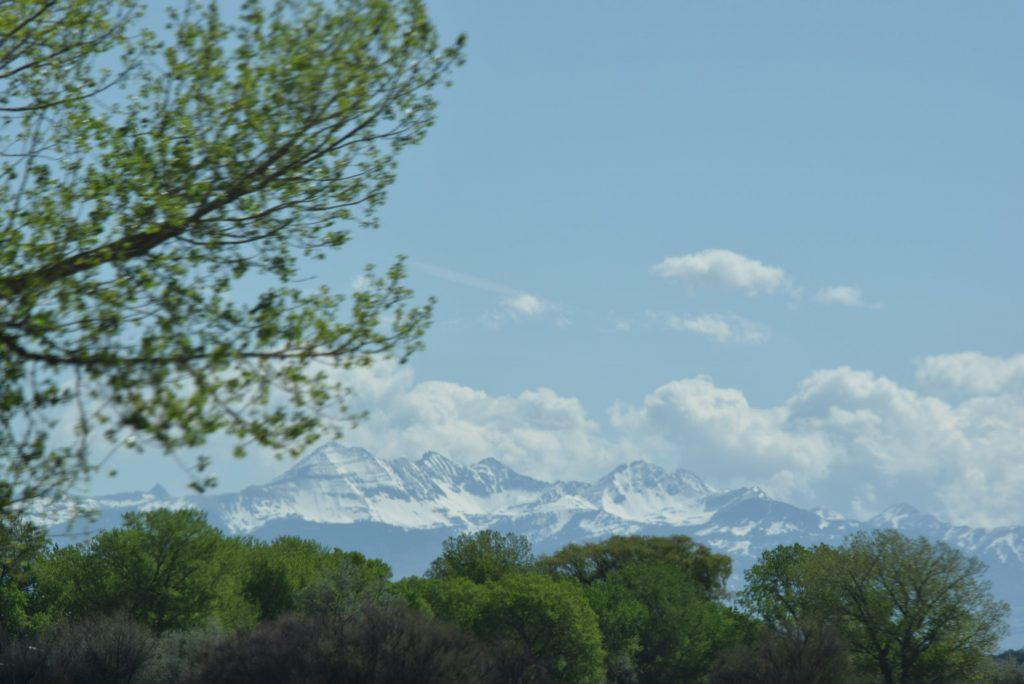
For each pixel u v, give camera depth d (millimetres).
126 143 61000
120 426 51312
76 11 64062
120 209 58531
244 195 59938
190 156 59656
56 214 58438
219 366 53844
